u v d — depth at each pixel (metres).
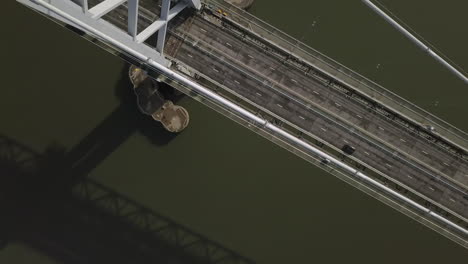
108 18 80.50
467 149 84.94
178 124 90.06
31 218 91.06
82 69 91.31
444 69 91.56
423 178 84.62
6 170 91.00
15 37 90.62
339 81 84.56
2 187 90.94
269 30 84.81
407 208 79.75
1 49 90.50
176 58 82.56
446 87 91.81
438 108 91.69
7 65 90.62
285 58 85.38
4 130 90.56
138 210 91.62
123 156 91.88
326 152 81.88
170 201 91.56
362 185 79.25
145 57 69.88
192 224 91.62
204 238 91.69
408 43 91.75
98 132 91.75
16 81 90.75
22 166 91.19
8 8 90.25
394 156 84.62
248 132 91.62
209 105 78.38
